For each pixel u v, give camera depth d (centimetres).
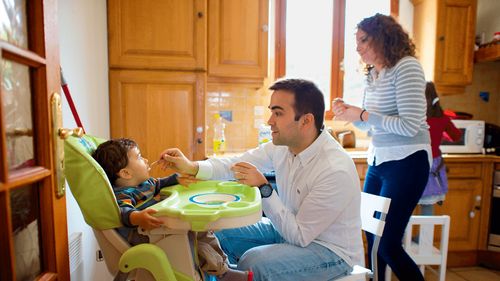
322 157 113
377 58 154
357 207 113
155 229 82
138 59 196
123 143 108
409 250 179
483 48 260
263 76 230
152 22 197
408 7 281
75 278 135
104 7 189
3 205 61
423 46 268
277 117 112
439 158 210
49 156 78
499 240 243
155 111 200
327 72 286
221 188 108
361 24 155
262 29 226
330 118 287
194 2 201
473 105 286
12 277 63
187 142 205
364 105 172
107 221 84
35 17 74
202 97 206
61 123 83
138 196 102
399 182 150
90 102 169
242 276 99
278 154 132
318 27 280
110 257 89
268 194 106
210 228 77
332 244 110
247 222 80
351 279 109
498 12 268
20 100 72
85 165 83
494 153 255
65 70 138
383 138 156
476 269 247
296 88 110
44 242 79
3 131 60
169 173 202
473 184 245
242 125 266
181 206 84
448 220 174
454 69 259
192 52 203
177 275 83
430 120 205
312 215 105
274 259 101
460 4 254
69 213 135
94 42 175
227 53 223
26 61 70
